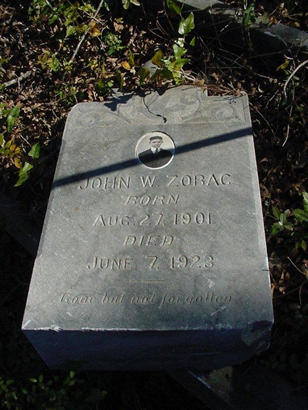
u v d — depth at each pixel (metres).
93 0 1.46
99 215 0.90
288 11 1.33
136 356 0.88
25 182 1.19
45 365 0.98
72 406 0.88
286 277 0.99
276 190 1.10
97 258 0.85
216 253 0.84
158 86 1.08
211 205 0.89
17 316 1.06
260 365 0.90
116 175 0.95
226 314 0.78
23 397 0.92
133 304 0.80
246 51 1.30
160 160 0.95
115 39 1.36
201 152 0.95
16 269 1.13
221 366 0.90
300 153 1.13
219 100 1.02
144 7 1.41
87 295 0.82
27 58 1.42
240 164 0.93
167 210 0.89
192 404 0.97
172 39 1.34
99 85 1.23
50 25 1.45
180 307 0.79
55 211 0.92
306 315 0.95
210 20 1.30
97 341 0.82
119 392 0.99
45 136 1.27
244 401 0.85
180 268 0.83
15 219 1.15
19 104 1.30
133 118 1.01
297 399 0.84
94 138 1.00
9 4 1.54
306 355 0.89
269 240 1.04
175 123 0.99
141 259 0.85
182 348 0.84
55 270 0.85
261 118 1.20
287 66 1.23
